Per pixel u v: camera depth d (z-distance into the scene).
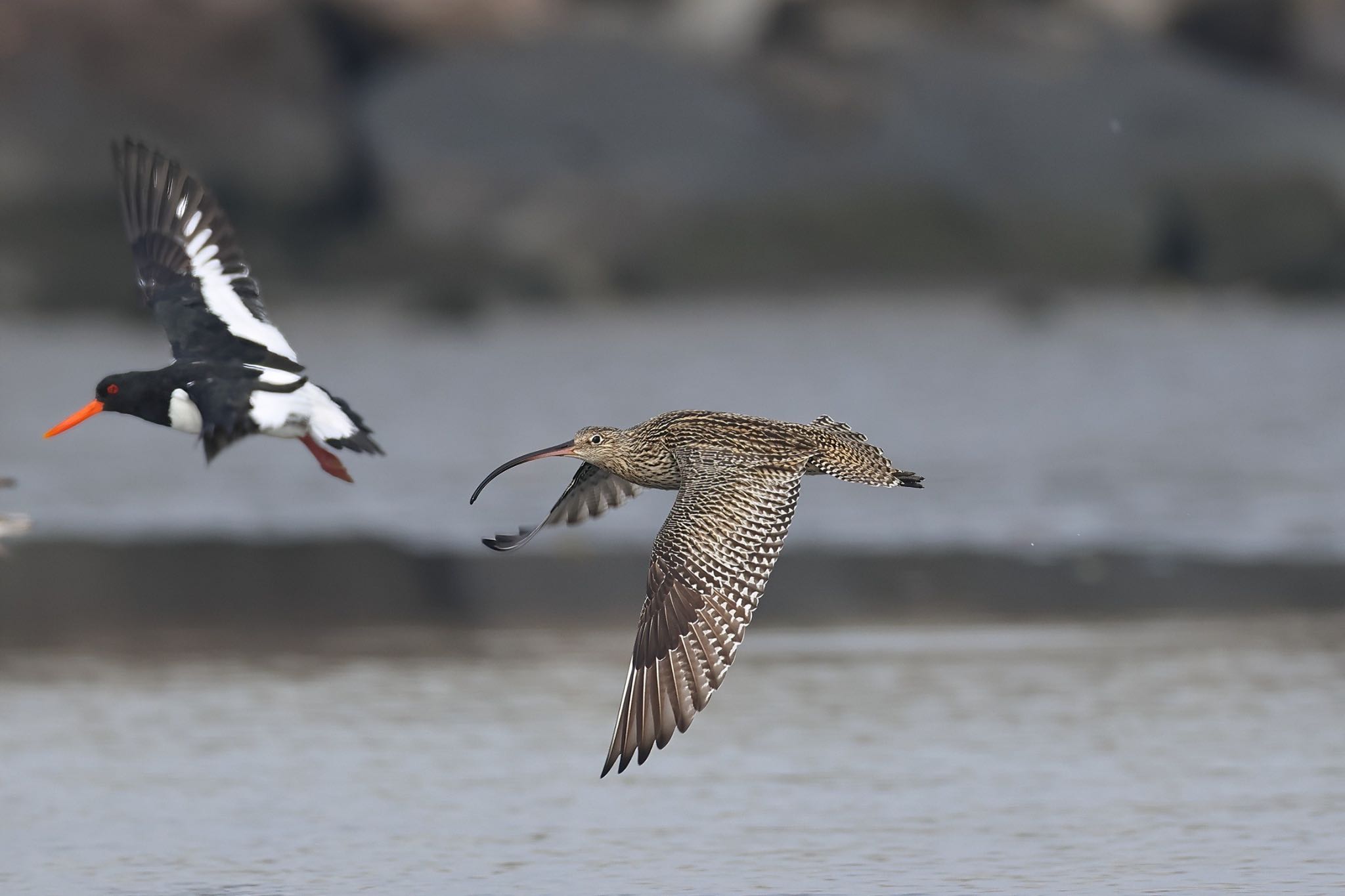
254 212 41.97
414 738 12.24
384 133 43.50
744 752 11.91
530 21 47.91
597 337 36.31
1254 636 14.86
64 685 13.60
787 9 48.25
